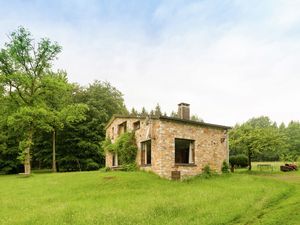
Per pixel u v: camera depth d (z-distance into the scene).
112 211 9.81
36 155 41.59
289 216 8.81
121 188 15.63
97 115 43.16
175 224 8.25
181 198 12.00
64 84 31.34
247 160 35.59
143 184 16.72
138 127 24.08
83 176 20.09
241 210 9.75
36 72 30.88
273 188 14.68
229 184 17.38
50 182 19.11
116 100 48.91
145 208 10.03
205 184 17.80
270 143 29.59
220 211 9.61
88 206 10.99
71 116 32.06
